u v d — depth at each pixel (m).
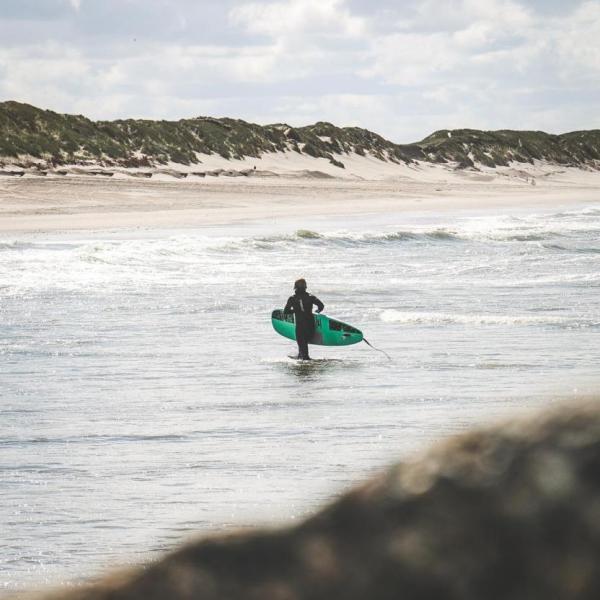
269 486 16.58
